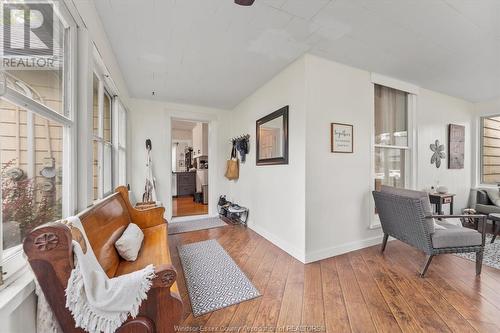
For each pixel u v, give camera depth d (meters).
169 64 2.62
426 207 2.13
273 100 3.04
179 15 1.77
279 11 1.74
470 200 4.15
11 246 0.91
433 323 1.49
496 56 2.50
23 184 1.01
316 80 2.49
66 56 1.36
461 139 4.06
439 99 3.74
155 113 4.02
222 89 3.48
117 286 0.89
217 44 2.21
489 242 2.97
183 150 8.13
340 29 1.98
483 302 1.71
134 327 0.89
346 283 1.99
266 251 2.72
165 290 0.94
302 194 2.46
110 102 2.68
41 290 0.77
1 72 0.83
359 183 2.80
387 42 2.21
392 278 2.07
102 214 1.53
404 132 3.37
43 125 1.16
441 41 2.19
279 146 2.88
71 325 0.81
